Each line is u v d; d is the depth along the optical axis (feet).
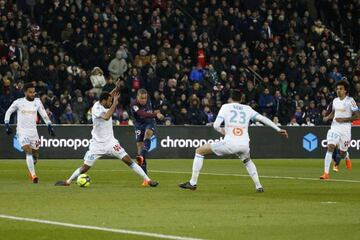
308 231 63.62
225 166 158.20
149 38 209.77
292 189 102.22
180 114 194.80
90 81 194.80
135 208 78.48
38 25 207.51
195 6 228.63
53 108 185.88
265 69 215.92
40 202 83.56
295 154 195.52
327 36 231.91
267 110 202.39
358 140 196.95
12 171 138.10
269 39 222.89
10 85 183.73
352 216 72.90
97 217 71.46
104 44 204.95
